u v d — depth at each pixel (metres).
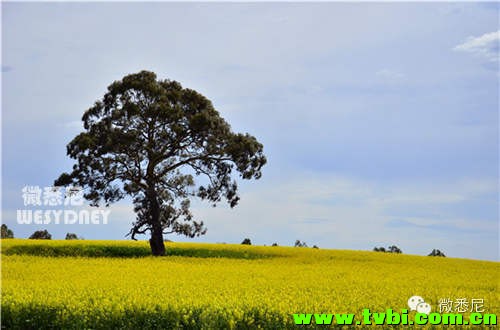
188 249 40.56
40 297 15.16
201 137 36.34
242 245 47.56
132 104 34.41
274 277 22.47
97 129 35.12
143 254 37.03
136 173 36.72
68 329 13.29
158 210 36.19
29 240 43.78
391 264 32.84
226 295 15.48
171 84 37.22
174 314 13.00
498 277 25.97
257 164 36.72
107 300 14.15
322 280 21.67
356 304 15.23
